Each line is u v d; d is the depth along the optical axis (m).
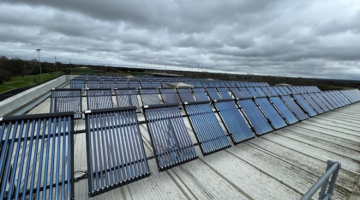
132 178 2.34
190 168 2.95
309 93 9.24
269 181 2.67
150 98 7.55
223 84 16.66
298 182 2.68
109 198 2.18
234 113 4.49
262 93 11.52
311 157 3.57
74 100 5.57
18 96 7.22
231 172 2.88
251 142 4.24
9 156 1.76
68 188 1.88
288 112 6.19
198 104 4.08
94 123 2.51
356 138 4.79
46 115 2.23
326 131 5.32
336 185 2.70
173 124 3.30
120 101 6.61
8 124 1.94
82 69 53.59
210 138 3.51
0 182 1.64
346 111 8.88
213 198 2.25
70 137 2.17
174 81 18.84
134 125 2.92
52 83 14.12
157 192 2.32
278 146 4.06
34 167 1.83
